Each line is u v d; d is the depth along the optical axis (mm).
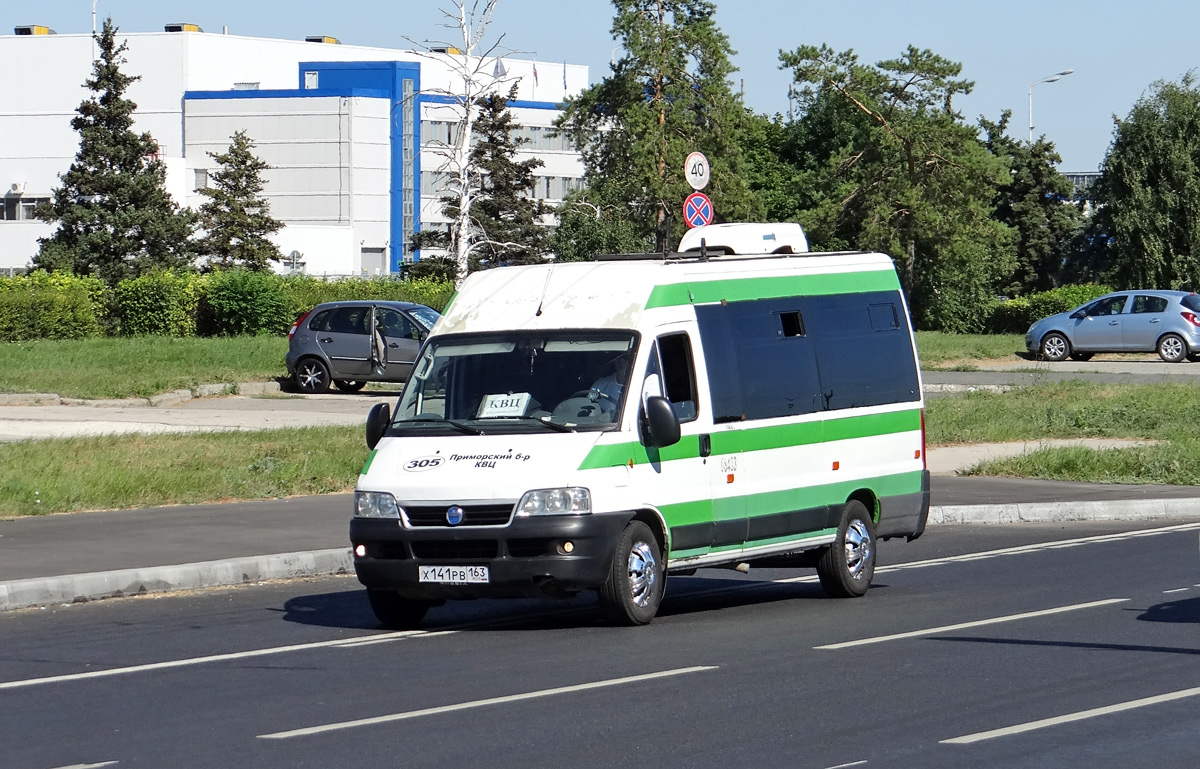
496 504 19344
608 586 19828
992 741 13516
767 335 22906
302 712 15164
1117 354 86000
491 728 14266
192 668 17734
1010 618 20547
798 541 22812
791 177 177875
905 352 25578
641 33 135000
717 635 19625
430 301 103000
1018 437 46875
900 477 24953
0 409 52438
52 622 21141
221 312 96125
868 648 18406
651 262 21859
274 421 48438
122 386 57656
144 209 142125
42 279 94875
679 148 133500
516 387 20688
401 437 20531
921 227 136000
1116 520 32875
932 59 135875
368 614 21859
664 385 20984
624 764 12844
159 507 31406
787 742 13562
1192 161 130625
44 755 13484
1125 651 17938
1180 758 12852
